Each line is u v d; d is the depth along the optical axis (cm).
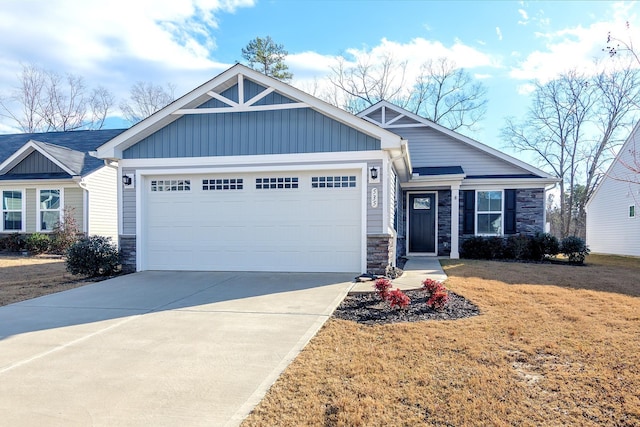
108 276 916
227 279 846
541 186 1384
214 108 931
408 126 1496
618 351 416
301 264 927
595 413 293
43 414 296
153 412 297
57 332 501
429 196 1438
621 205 1870
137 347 443
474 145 1460
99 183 1638
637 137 1698
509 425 277
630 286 791
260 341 458
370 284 786
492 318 542
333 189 916
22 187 1631
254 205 945
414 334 472
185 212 970
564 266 1145
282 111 927
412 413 294
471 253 1367
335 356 407
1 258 1434
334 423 281
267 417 289
